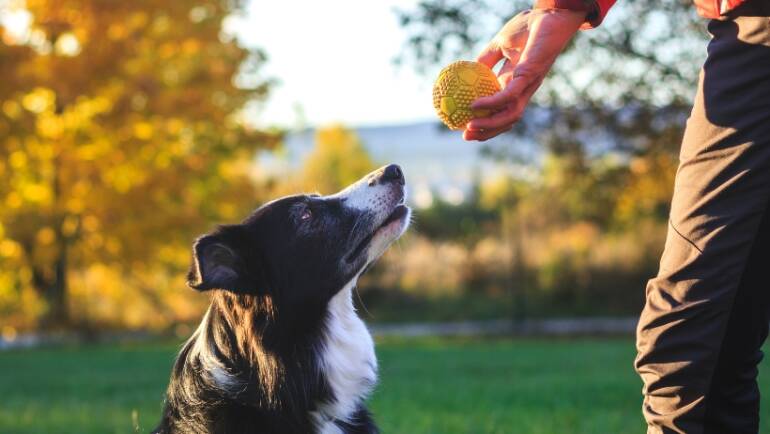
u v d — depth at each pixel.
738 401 2.51
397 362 12.77
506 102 2.80
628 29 16.61
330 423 3.82
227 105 19.72
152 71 19.03
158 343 20.34
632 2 16.39
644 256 24.17
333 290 3.90
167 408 3.71
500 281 25.62
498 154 19.17
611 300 24.16
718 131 2.41
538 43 2.79
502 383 9.64
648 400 2.62
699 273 2.45
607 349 14.80
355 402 3.94
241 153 21.05
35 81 16.80
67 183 18.75
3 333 22.38
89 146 19.14
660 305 2.53
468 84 2.92
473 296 25.55
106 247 19.88
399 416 6.84
